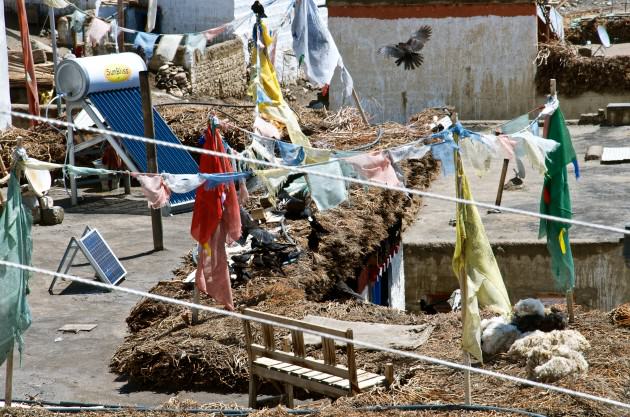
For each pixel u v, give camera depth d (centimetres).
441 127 4316
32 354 2406
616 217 3481
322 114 4694
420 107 6147
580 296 3177
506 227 3388
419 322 2341
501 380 1958
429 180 4128
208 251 2362
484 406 1817
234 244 2841
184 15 6619
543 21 6469
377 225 3162
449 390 1930
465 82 6103
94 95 3778
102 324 2595
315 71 3803
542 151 2053
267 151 2786
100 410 1864
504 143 2019
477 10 6012
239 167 2927
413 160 3994
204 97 6331
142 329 2439
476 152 2039
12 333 1878
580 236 3234
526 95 6097
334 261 2844
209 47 6391
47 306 2727
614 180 4081
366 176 2091
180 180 2125
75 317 2644
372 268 3253
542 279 3170
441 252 3212
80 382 2245
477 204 1562
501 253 3170
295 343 1981
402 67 6109
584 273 3166
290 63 7231
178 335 2305
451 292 3216
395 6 6038
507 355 2062
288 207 2927
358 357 2130
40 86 5609
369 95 6156
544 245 3148
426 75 6112
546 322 2177
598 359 2030
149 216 3675
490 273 1889
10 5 6625
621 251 3144
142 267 3056
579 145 4859
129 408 1883
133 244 3297
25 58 4816
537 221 3450
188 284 2580
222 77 6544
